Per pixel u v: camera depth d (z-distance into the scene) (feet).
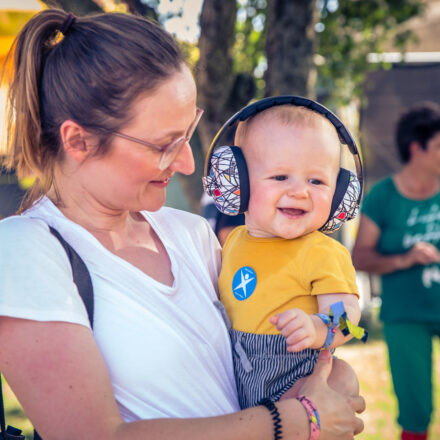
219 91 14.19
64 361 3.82
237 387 5.28
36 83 4.45
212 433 3.97
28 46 4.44
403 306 11.53
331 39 20.90
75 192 4.62
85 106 4.23
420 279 11.46
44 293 3.91
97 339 4.23
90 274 4.37
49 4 5.48
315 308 5.22
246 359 5.16
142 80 4.20
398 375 11.65
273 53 14.10
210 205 9.17
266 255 5.46
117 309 4.34
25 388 3.84
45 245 4.14
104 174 4.40
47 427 3.82
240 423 4.09
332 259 5.19
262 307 5.26
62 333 3.87
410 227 11.84
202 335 4.81
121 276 4.48
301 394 4.60
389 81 29.63
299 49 13.88
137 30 4.37
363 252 12.05
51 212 4.56
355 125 28.89
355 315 4.96
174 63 4.40
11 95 4.80
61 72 4.34
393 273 11.73
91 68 4.22
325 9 20.31
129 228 5.01
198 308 4.94
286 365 5.09
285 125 5.30
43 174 4.69
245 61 19.65
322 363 5.02
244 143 5.54
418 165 11.76
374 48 22.08
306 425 4.32
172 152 4.43
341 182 5.44
